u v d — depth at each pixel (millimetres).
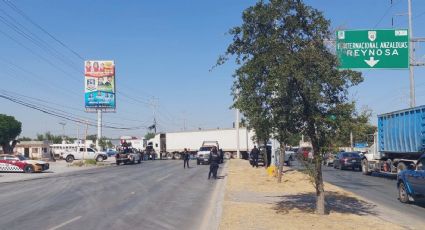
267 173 31234
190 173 36219
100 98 83250
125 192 22141
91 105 83188
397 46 27469
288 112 13016
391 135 29719
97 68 83500
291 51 12758
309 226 12000
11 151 93625
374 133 33750
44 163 42531
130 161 57906
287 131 13469
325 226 11992
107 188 24328
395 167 29188
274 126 13438
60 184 27734
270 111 13273
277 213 14234
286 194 19781
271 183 24625
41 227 12750
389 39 27547
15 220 14031
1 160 41875
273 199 18078
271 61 12648
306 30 13031
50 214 15180
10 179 33750
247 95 13297
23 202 18750
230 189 21781
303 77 12125
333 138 13133
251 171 35250
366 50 27469
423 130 24828
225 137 72812
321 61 12414
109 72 83625
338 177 32281
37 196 21016
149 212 15523
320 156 13461
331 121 12867
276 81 12344
